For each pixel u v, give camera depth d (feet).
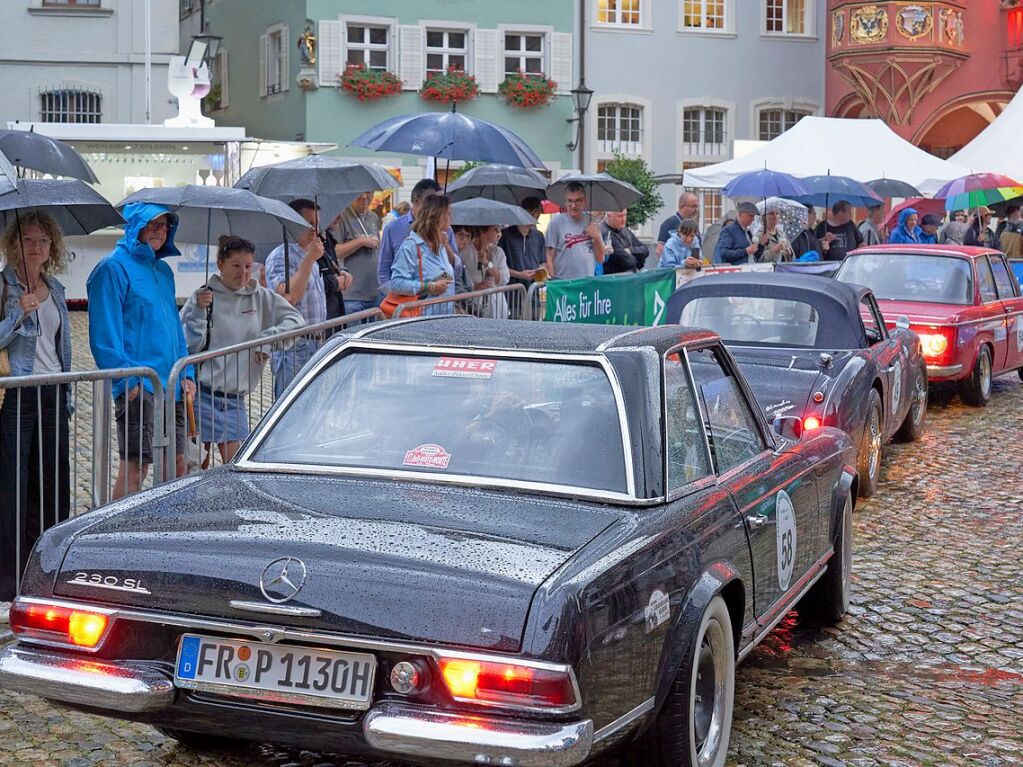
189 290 108.37
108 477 32.35
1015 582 39.60
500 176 70.33
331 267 51.75
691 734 21.66
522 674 18.16
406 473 22.48
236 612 19.44
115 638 20.17
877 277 73.36
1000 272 77.82
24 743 25.20
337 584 19.06
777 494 27.14
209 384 37.09
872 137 94.43
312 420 23.93
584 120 176.55
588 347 23.84
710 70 182.29
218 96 190.90
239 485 22.56
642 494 21.88
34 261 32.04
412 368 24.23
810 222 95.45
